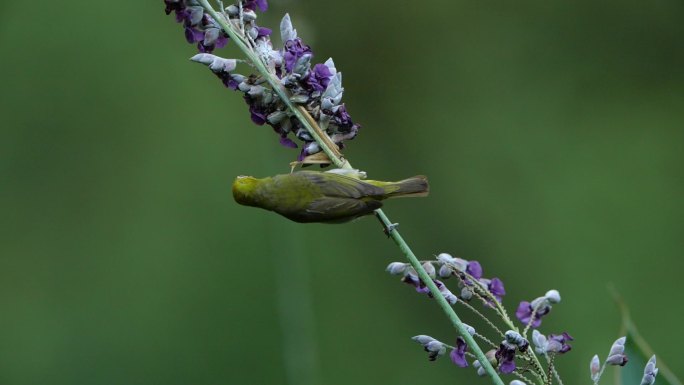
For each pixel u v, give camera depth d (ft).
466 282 15.17
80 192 52.26
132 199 52.16
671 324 50.65
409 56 57.36
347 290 52.29
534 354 14.71
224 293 50.26
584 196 54.60
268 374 49.19
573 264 52.85
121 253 51.62
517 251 53.83
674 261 52.11
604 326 50.72
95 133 52.60
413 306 51.72
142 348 49.39
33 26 52.60
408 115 57.11
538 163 55.72
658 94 57.62
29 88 52.60
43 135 52.75
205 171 52.34
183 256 50.96
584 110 57.16
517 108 57.16
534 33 58.13
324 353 50.21
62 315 51.16
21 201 52.47
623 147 55.93
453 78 57.31
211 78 53.83
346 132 16.60
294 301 38.63
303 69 15.72
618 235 53.36
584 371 43.57
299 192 17.42
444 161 56.24
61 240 51.42
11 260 51.78
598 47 58.39
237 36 15.94
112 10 53.31
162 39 53.52
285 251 38.68
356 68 57.11
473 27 58.23
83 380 49.34
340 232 53.21
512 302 52.54
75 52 52.70
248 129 53.01
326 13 56.65
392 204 54.80
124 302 50.34
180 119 52.80
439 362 50.78
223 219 51.52
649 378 14.25
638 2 58.44
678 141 56.29
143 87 52.95
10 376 49.88
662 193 54.60
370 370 50.88
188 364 49.88
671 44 57.93
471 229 54.70
